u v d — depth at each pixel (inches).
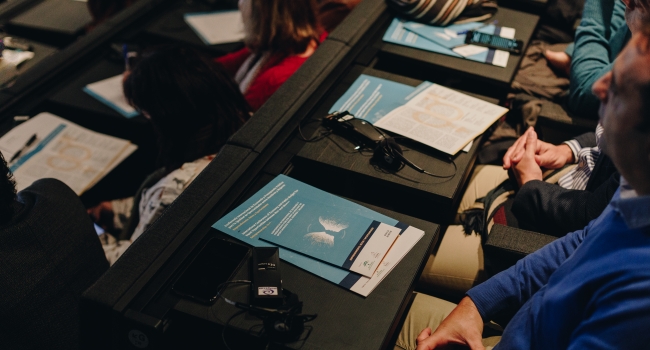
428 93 77.0
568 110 82.5
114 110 105.5
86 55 116.7
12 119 103.5
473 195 78.4
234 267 53.4
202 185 62.1
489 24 94.0
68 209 64.6
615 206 37.4
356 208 59.9
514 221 68.2
